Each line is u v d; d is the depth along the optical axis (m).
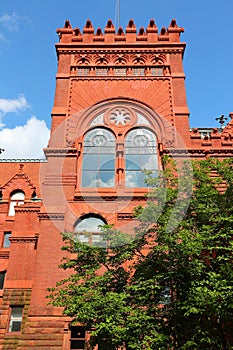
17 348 20.06
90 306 15.18
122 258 17.33
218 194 17.94
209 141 26.86
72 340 20.45
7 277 23.66
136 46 31.02
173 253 16.05
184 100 28.52
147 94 28.86
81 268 17.77
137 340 14.88
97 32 31.88
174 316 15.91
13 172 33.41
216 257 17.28
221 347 15.38
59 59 30.56
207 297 14.23
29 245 24.86
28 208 26.14
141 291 16.58
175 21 32.19
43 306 20.94
